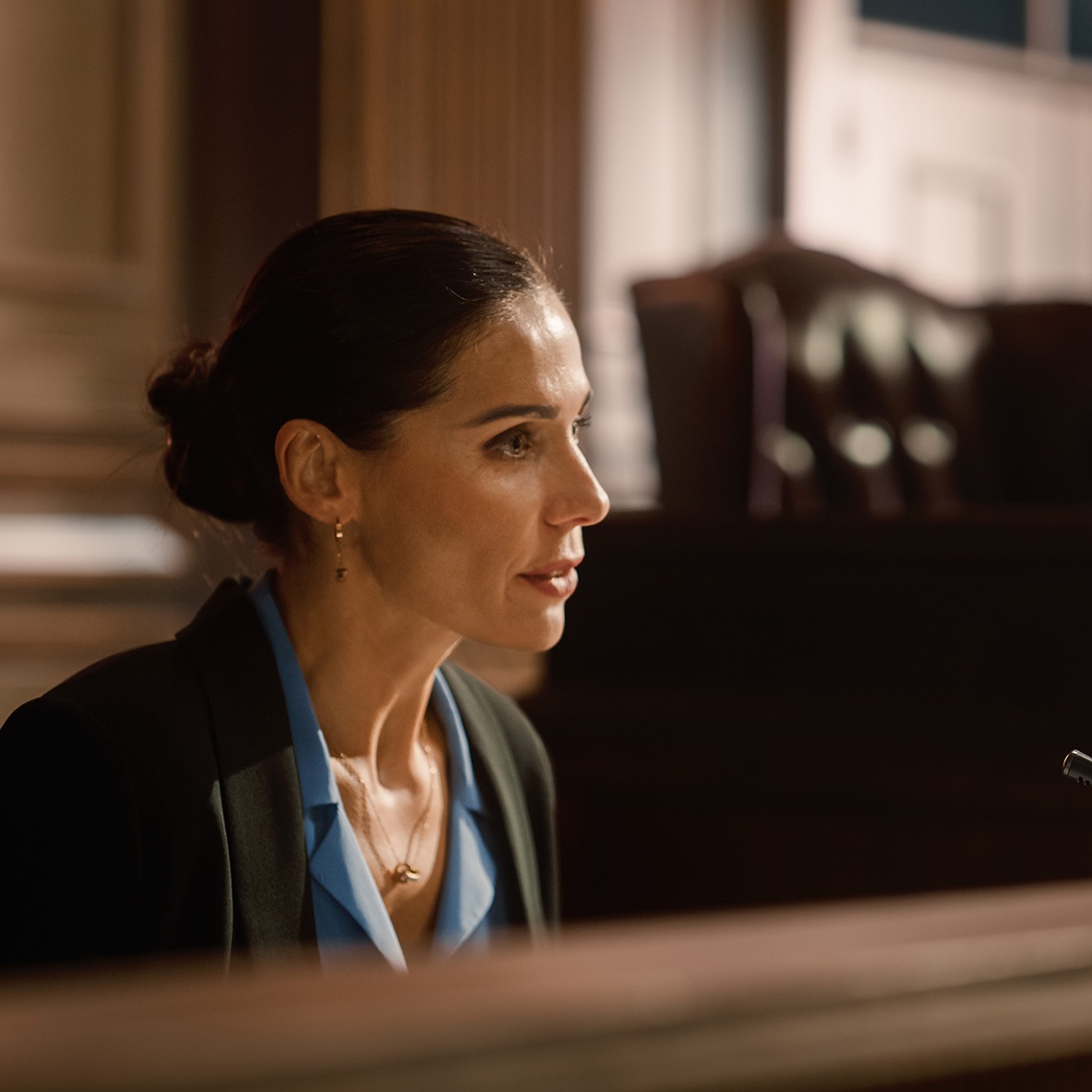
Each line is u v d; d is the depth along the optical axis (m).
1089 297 3.23
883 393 3.00
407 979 0.39
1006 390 3.18
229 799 1.06
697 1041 0.39
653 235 4.45
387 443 1.14
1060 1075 0.46
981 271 5.31
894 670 2.19
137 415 3.44
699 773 2.21
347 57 3.72
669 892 2.23
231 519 1.27
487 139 4.00
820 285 3.05
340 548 1.18
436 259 1.15
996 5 5.33
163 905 1.03
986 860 2.04
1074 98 5.52
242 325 1.19
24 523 3.27
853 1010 0.41
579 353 1.20
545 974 0.40
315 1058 0.34
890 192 5.04
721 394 2.82
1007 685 2.10
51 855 1.03
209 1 3.56
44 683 3.22
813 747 2.15
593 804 2.30
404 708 1.23
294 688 1.16
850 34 4.89
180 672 1.11
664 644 2.37
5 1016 0.36
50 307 3.37
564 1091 0.37
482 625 1.17
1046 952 0.45
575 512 1.17
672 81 4.48
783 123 4.70
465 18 3.94
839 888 2.12
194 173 3.57
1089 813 1.99
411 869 1.21
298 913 1.07
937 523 2.14
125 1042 0.34
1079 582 2.06
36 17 3.35
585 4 4.21
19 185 3.34
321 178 3.69
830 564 2.24
